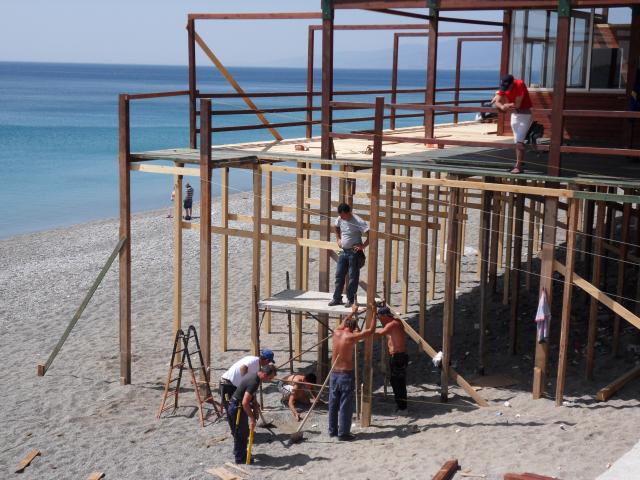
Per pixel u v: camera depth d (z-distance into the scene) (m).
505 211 18.83
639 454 9.03
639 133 15.42
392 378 12.09
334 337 11.19
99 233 31.30
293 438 11.13
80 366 14.98
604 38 16.05
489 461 9.51
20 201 40.22
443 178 12.55
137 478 10.22
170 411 12.64
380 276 20.27
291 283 20.48
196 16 14.62
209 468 10.41
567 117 16.64
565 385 12.28
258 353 12.51
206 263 12.73
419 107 11.80
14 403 13.08
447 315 12.02
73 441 11.49
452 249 11.92
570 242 11.03
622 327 14.34
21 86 170.12
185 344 12.38
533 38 16.75
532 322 15.49
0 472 10.55
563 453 9.48
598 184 10.64
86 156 57.41
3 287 21.97
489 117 22.30
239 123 74.94
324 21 12.55
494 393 12.41
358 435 11.27
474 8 11.43
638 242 15.76
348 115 76.75
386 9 13.37
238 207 35.06
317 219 24.31
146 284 21.16
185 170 12.94
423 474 9.34
